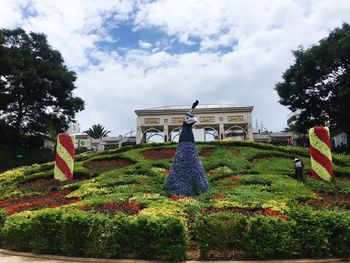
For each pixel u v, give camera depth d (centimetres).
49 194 1623
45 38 4566
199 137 4484
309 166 2028
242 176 1720
